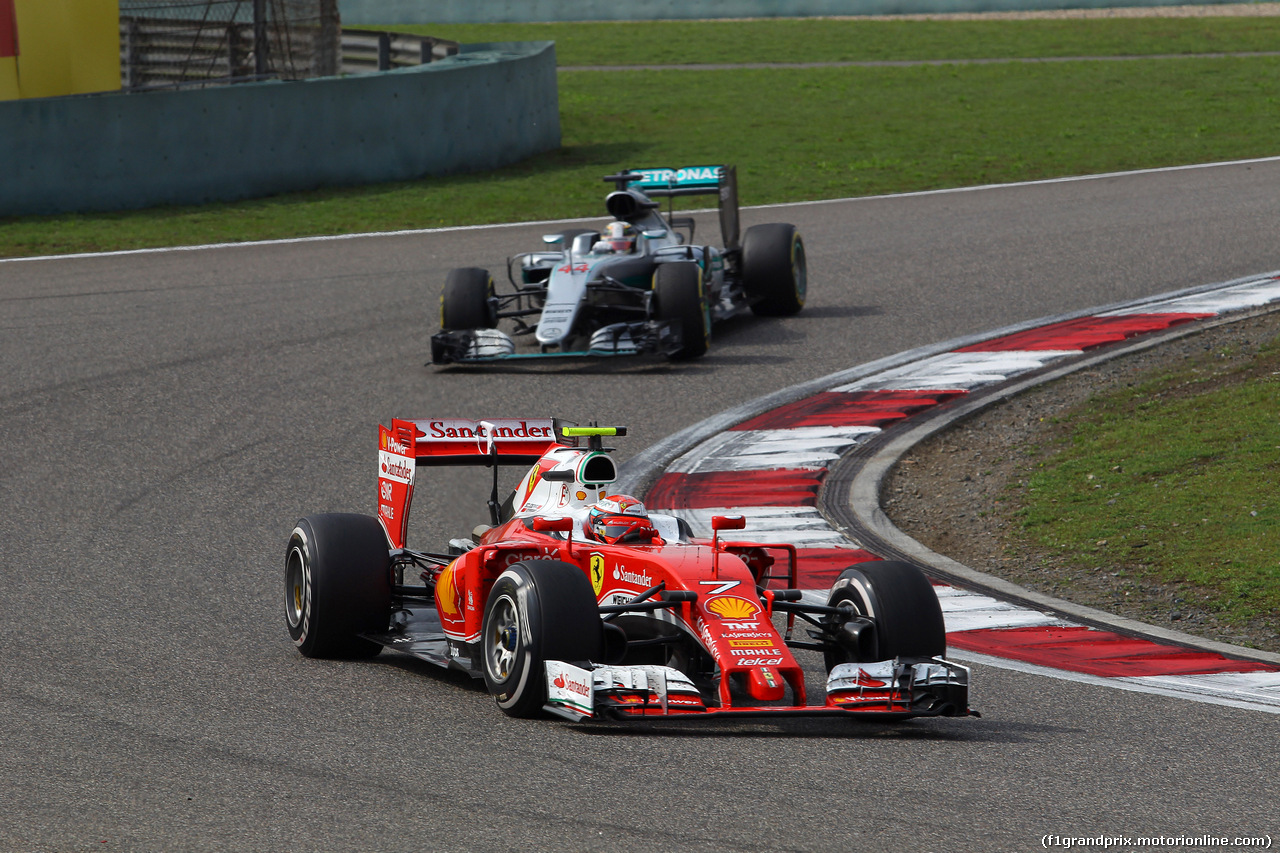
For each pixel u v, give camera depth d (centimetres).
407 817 1855
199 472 4497
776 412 5116
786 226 6744
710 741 2223
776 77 15725
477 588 2500
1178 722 2403
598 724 2308
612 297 5872
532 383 5591
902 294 7031
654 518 2700
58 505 4147
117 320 6575
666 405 5241
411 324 6531
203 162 9262
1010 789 2003
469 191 9844
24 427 4975
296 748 2172
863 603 2406
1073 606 3303
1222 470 4009
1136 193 9275
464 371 5809
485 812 1873
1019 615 3203
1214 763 2153
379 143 10006
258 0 11125
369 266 7744
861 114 13175
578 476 2619
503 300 6222
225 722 2323
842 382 5500
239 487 4347
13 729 2280
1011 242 8056
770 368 5759
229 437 4875
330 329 6444
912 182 10156
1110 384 5128
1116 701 2552
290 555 2841
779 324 6581
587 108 14038
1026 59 16388
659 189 6638
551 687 2236
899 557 3675
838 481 4347
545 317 5644
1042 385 5231
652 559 2389
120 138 8962
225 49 11188
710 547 2500
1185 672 2780
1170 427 4494
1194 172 9938
